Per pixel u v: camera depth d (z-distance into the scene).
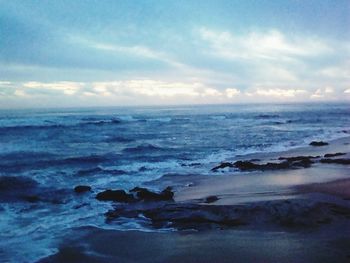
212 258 8.39
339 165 20.48
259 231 9.75
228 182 16.45
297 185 15.20
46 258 8.47
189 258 8.45
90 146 29.59
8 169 19.36
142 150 27.52
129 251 8.91
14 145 28.22
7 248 9.00
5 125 40.84
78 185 15.66
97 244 9.33
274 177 17.33
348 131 44.28
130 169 19.94
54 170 19.38
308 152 26.84
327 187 14.70
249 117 76.94
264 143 32.53
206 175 18.28
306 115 84.62
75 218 11.39
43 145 29.00
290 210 10.73
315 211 10.70
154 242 9.40
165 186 15.88
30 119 47.97
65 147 28.48
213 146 30.33
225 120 66.12
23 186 15.47
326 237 9.24
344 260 8.02
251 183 16.06
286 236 9.38
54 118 54.44
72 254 8.73
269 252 8.53
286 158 22.98
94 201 13.38
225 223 10.37
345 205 11.64
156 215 11.16
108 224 10.80
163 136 38.00
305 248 8.66
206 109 132.12
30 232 10.14
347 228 9.78
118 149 28.05
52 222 11.01
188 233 9.89
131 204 12.86
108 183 16.52
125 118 63.31
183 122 59.41
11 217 11.49
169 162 22.31
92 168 19.94
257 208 10.92
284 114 89.69
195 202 12.80
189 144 31.56
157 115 77.69
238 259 8.28
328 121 64.19
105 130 42.84
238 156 25.03
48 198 13.81
